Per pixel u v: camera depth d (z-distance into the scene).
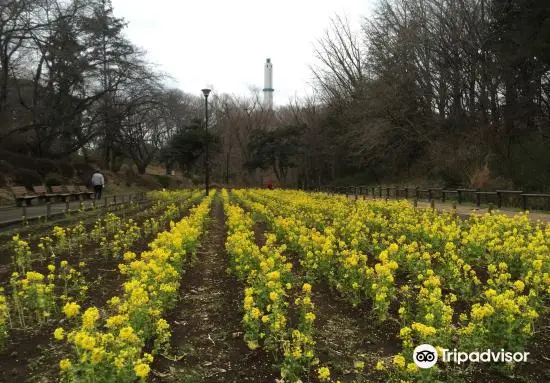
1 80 30.69
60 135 36.72
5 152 30.06
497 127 29.08
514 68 26.91
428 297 5.64
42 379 4.70
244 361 5.17
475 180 25.05
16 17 26.91
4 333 5.44
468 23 30.53
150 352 5.27
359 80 44.91
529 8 24.62
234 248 8.47
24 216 15.10
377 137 37.22
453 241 9.54
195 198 26.75
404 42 34.78
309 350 4.89
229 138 68.25
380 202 17.88
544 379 4.65
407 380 4.30
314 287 7.77
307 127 53.97
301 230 10.14
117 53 35.06
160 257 6.84
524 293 7.19
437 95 34.47
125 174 46.41
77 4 31.38
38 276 6.15
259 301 5.99
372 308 6.48
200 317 6.48
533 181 23.47
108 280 8.30
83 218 16.97
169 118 47.94
